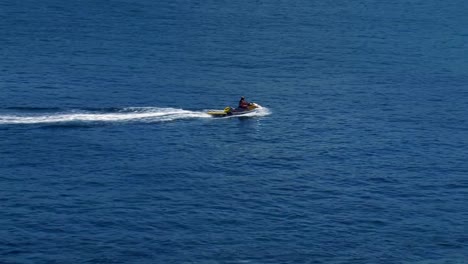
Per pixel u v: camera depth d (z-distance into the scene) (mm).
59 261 78688
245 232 85875
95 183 97000
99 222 86688
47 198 92250
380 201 94688
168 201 92750
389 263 80812
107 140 111500
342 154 110125
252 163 105750
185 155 107625
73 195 93312
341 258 81438
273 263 79938
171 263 79250
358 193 96875
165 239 83688
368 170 104438
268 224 87875
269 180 100125
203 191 96000
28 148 107062
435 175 103375
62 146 108375
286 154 109625
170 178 99438
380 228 87875
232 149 110812
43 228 84938
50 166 101625
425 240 85500
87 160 104062
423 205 94000
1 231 83750
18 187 95000
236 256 81000
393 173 103562
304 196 95500
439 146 114812
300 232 86375
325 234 86062
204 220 88250
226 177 100625
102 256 79875
